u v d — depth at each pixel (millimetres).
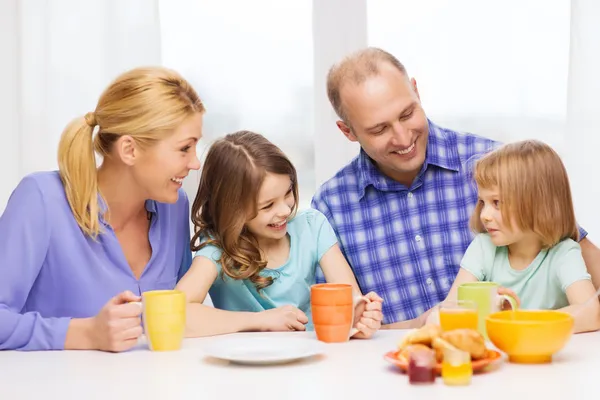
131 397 999
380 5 2566
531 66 2553
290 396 985
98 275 1598
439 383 1037
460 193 1988
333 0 2539
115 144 1546
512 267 1725
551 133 2572
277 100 2607
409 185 2010
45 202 1554
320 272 1951
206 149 2518
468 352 1046
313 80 2582
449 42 2555
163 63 2596
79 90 2539
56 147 2543
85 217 1572
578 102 2506
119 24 2521
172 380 1088
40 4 2533
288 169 1765
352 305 1384
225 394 1002
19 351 1342
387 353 1158
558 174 1662
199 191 1829
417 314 2004
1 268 1500
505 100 2562
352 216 2045
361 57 1854
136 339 1319
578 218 2523
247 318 1566
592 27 2492
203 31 2590
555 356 1196
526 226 1645
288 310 1607
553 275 1659
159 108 1509
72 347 1346
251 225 1766
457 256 1978
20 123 2535
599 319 1425
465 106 2568
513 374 1078
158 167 1539
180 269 1816
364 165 2027
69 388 1056
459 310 1179
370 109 1790
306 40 2604
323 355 1244
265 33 2598
